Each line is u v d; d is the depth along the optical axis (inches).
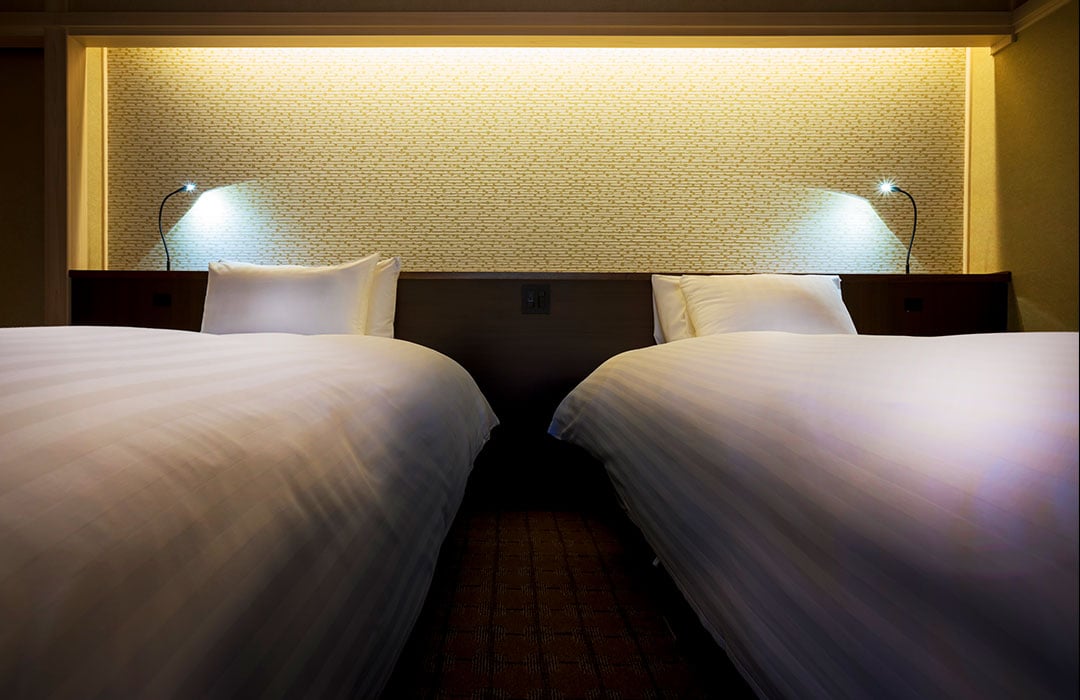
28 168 111.5
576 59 109.7
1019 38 101.3
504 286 98.0
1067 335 19.1
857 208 111.1
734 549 28.1
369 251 110.8
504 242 110.4
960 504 15.4
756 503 26.2
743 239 110.7
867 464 19.8
